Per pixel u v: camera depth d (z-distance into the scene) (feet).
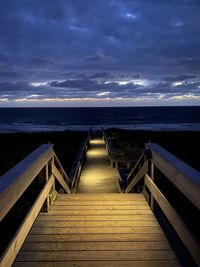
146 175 15.02
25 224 9.41
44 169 13.41
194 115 435.12
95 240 10.65
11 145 77.66
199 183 6.95
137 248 10.01
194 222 16.93
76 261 9.11
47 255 9.48
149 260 9.19
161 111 590.14
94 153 49.52
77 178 27.02
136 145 63.93
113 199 15.75
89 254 9.57
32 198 18.61
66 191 19.15
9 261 7.61
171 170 9.73
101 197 16.15
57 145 75.51
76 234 11.16
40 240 10.60
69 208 14.25
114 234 11.19
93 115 455.63
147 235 11.10
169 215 10.19
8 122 309.83
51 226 11.93
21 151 62.23
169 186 20.47
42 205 12.82
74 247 10.07
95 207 14.42
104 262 9.06
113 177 31.19
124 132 116.16
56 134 116.98
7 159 49.88
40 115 492.95
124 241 10.57
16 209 17.28
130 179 21.58
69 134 115.14
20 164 9.58
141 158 16.20
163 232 11.35
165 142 82.53
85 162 40.27
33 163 9.93
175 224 9.42
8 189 6.95
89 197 16.14
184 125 251.39
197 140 88.38
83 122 299.17
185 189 8.09
